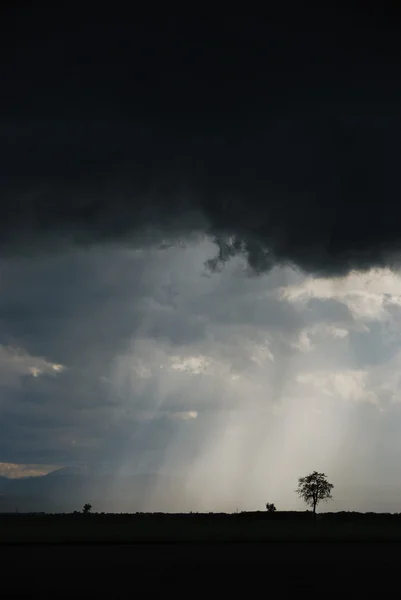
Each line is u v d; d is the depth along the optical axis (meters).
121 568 92.62
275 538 159.50
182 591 72.31
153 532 186.38
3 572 88.06
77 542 143.50
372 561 102.25
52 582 78.56
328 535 173.12
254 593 70.94
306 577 83.50
